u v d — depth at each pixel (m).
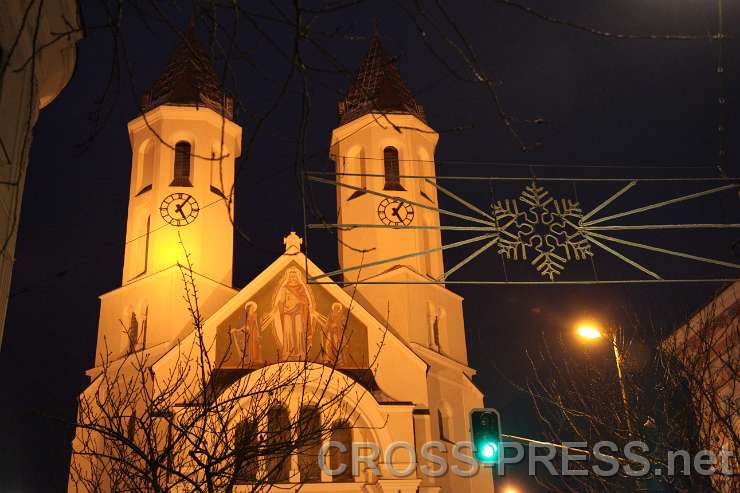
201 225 45.41
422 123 49.25
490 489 43.53
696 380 23.34
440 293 46.84
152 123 47.25
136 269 45.88
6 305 13.66
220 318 41.19
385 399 39.88
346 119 49.00
